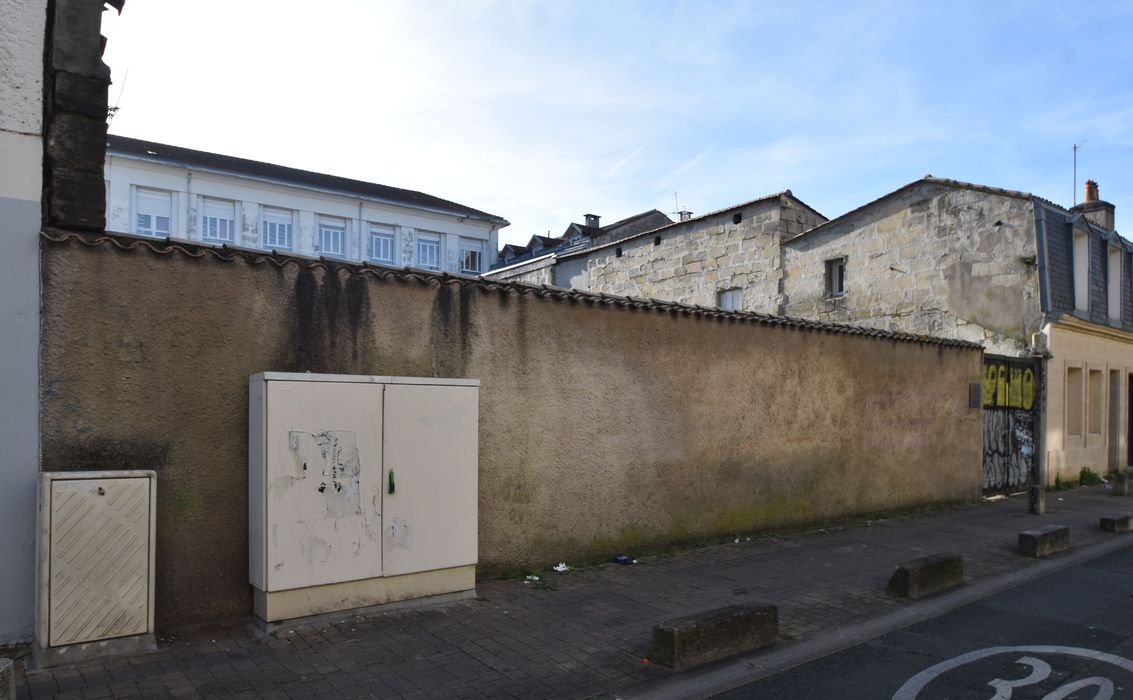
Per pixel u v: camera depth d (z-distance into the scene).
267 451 5.12
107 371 4.99
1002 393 14.12
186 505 5.24
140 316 5.12
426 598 5.89
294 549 5.21
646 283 22.02
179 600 5.20
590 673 4.81
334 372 5.91
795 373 9.91
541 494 7.21
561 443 7.37
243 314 5.53
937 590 7.16
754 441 9.32
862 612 6.42
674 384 8.41
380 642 5.14
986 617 6.48
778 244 18.70
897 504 11.59
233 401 5.46
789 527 9.77
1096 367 16.84
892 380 11.56
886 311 16.55
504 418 6.95
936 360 12.48
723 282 19.89
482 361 6.80
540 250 40.75
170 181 30.48
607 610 6.09
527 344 7.12
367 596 5.59
